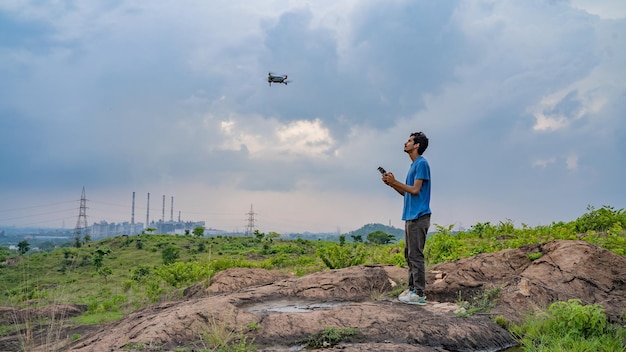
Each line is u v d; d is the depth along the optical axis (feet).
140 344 15.74
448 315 18.69
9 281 66.64
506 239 44.45
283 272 44.06
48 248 212.84
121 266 142.51
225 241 197.57
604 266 22.44
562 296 20.56
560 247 24.08
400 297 21.26
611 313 18.84
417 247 20.71
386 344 15.03
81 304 38.63
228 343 15.89
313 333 16.60
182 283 45.39
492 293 20.94
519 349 16.33
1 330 26.23
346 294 24.14
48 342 19.69
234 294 24.26
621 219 42.09
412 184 20.75
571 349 14.78
